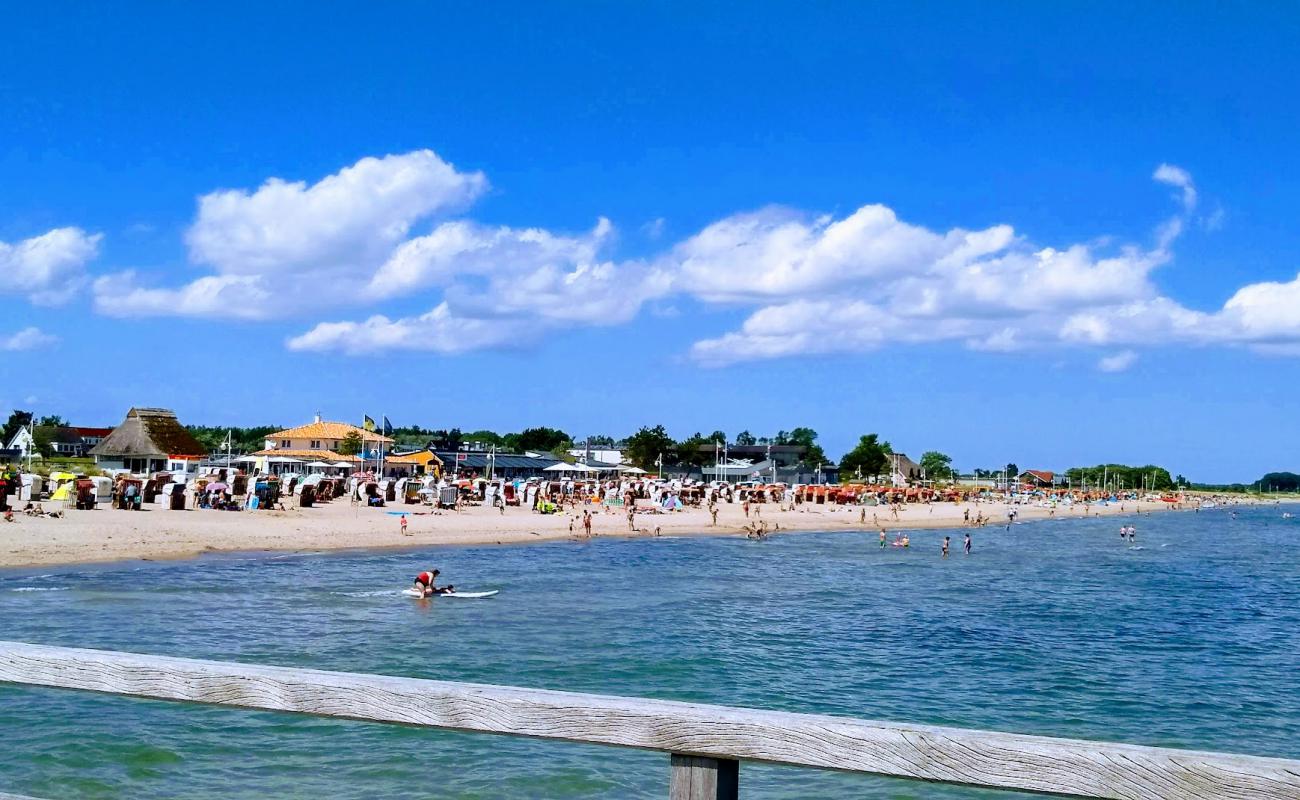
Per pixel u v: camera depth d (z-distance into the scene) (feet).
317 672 11.10
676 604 112.47
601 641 84.53
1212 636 98.94
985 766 8.98
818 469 628.28
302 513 205.98
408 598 108.17
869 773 9.27
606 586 128.98
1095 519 473.67
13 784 41.96
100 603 95.40
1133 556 223.51
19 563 122.83
